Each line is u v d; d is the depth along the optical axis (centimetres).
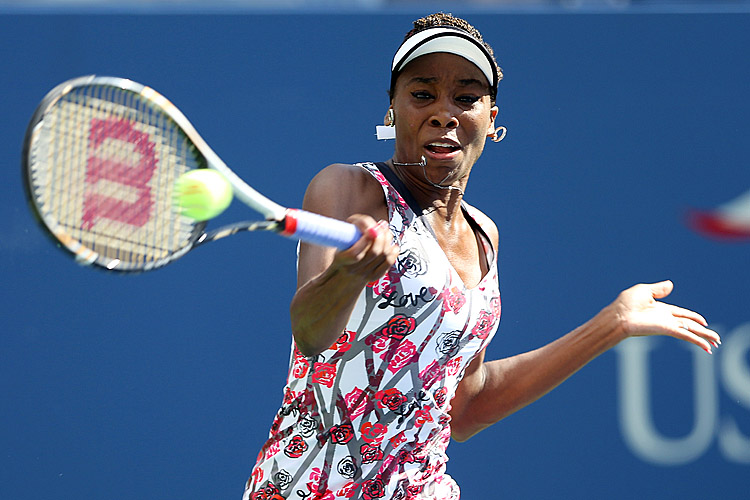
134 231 751
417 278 891
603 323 1023
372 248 729
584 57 1744
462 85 942
